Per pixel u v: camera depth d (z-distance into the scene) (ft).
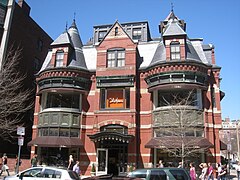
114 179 21.21
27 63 123.03
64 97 95.86
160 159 85.35
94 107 92.53
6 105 94.79
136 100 90.68
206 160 81.92
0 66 103.65
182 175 41.96
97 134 84.38
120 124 88.28
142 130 88.69
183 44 88.33
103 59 95.55
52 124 90.68
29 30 127.75
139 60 97.91
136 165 84.38
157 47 96.22
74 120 92.12
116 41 96.63
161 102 88.38
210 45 97.76
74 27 109.40
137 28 123.65
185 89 86.79
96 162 87.97
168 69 85.35
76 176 49.67
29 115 117.19
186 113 81.10
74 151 91.61
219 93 88.94
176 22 92.58
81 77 95.14
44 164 91.66
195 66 84.99
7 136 105.91
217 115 86.28
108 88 93.35
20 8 121.80
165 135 82.12
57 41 99.25
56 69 94.27
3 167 78.38
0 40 109.29
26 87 118.83
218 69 90.17
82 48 105.70
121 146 88.53
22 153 112.68
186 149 77.66
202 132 81.97
